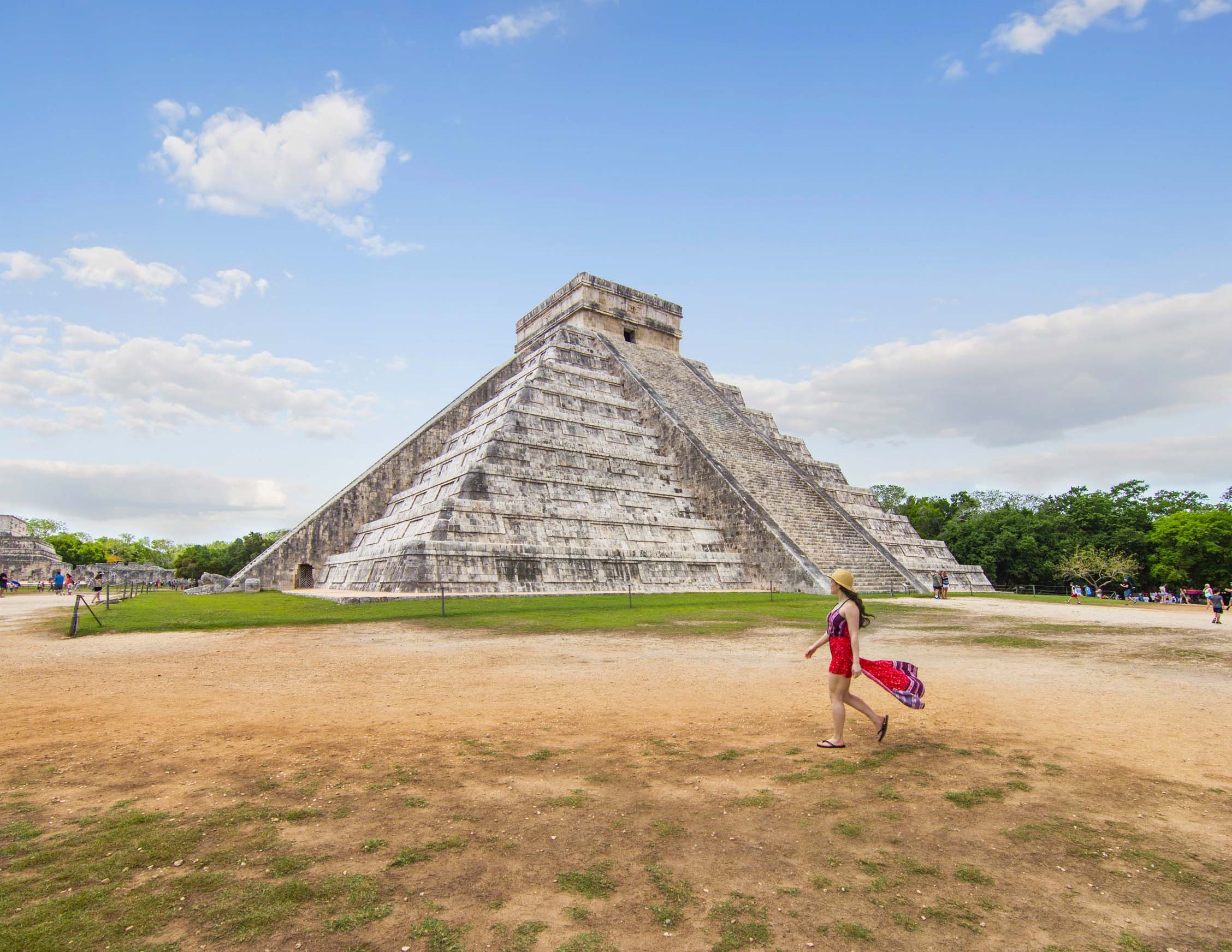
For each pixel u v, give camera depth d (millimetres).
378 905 3625
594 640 13766
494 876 3959
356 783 5453
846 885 3842
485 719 7438
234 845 4328
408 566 23703
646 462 34000
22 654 12039
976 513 66250
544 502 28734
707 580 30312
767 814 4836
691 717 7535
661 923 3473
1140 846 4320
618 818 4777
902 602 24438
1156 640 13922
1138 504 57625
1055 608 23938
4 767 5805
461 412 39406
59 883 3830
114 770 5770
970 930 3389
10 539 56219
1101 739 6645
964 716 7500
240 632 15289
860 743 6527
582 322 44125
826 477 42500
